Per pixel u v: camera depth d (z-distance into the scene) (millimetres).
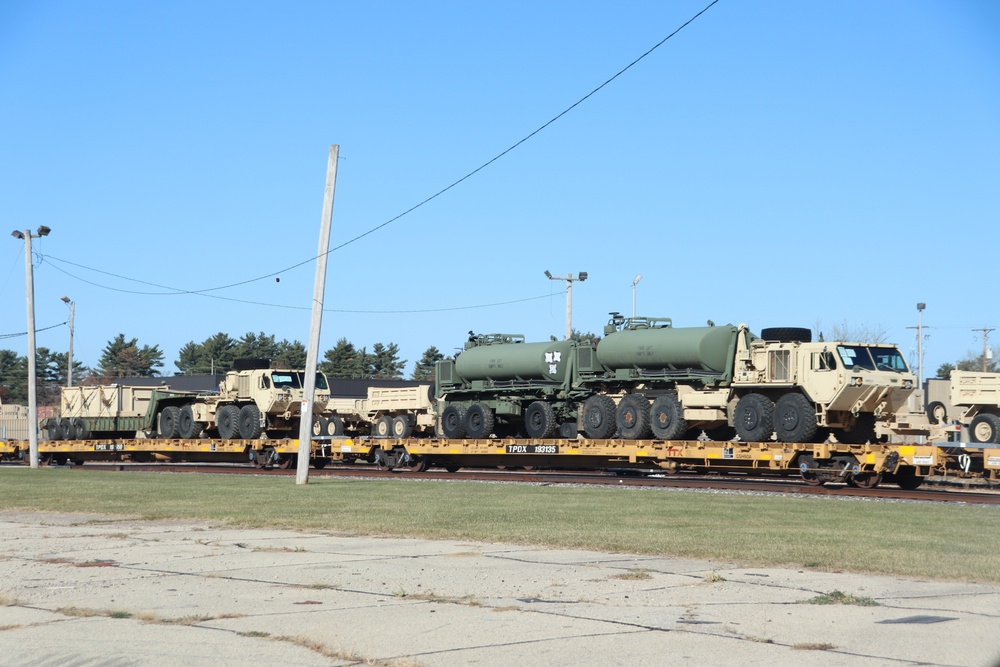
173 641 10172
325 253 31516
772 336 33375
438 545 16828
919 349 71562
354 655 9609
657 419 34500
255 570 14406
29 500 26125
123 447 49031
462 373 40469
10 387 136250
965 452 30609
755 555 15094
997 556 14922
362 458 43344
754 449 31250
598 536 17344
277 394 45031
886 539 16750
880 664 9211
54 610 11711
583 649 9758
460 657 9516
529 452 36406
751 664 9219
